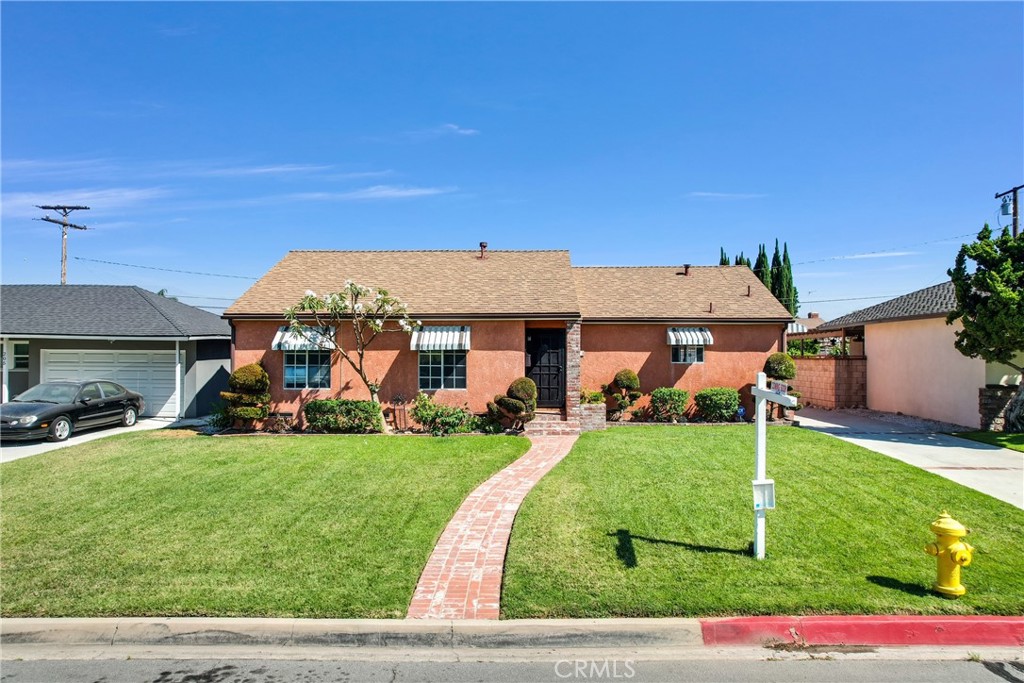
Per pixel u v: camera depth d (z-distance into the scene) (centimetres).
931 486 1138
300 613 653
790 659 590
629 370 2064
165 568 767
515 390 1775
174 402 2252
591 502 1039
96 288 2486
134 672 573
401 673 570
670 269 2527
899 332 2375
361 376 1822
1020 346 1634
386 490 1134
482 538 892
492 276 2122
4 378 2148
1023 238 1648
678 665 581
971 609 648
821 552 809
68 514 995
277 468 1316
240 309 1895
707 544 840
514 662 590
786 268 4350
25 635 630
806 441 1623
